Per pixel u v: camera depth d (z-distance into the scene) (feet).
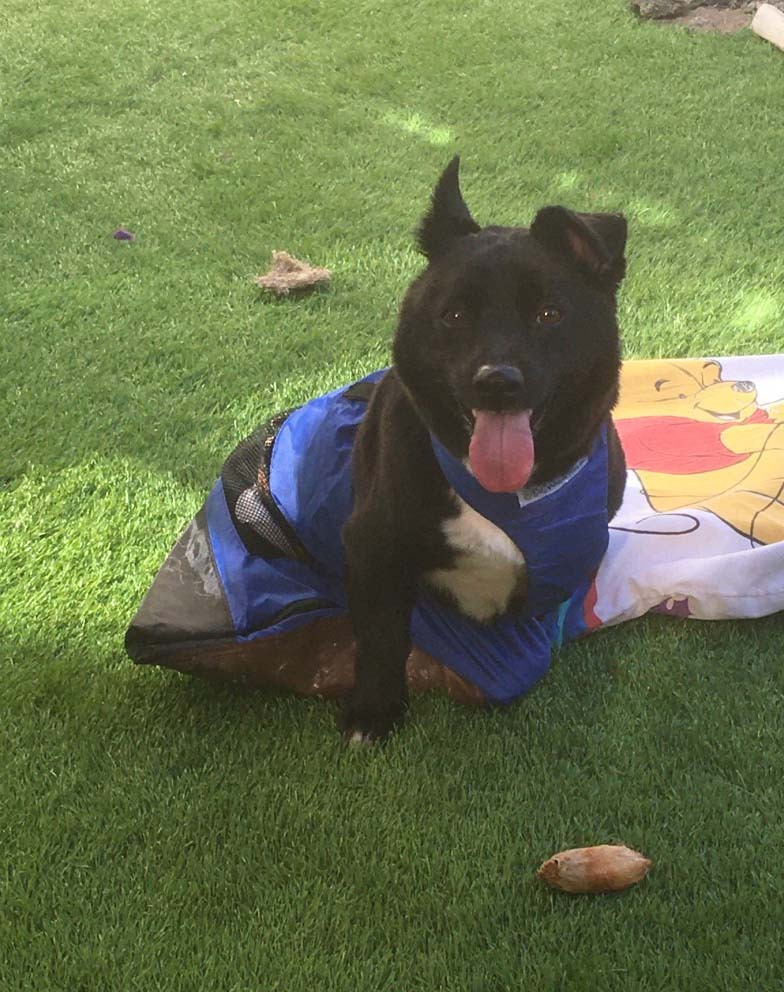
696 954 2.23
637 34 8.23
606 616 3.19
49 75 7.75
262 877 2.43
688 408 4.16
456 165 2.78
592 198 6.03
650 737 2.81
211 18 8.68
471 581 2.87
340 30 8.45
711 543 3.38
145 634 2.90
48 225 5.89
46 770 2.74
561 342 2.58
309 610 2.99
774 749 2.75
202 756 2.80
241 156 6.64
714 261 5.41
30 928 2.35
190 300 5.19
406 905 2.36
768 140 6.63
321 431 3.12
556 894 2.38
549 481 2.74
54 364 4.67
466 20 8.54
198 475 3.99
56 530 3.71
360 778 2.70
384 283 5.32
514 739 2.81
